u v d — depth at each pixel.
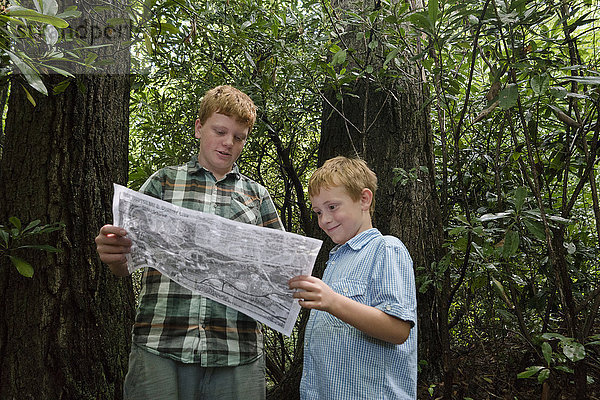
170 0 2.22
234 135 1.63
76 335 1.99
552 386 1.85
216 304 1.51
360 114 2.86
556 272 1.68
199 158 1.71
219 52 3.10
